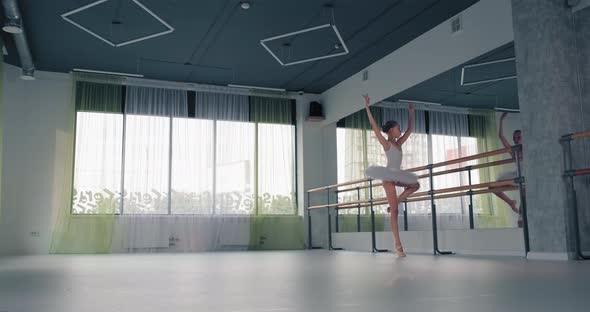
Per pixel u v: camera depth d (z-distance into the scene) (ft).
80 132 26.63
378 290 5.80
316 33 22.07
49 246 25.32
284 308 4.43
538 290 5.66
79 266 12.46
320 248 29.55
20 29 17.92
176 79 28.35
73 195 25.99
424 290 5.74
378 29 21.63
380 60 25.21
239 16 20.33
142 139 27.71
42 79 26.35
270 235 29.07
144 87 28.25
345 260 14.19
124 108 27.78
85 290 6.29
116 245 26.30
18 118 25.40
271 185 29.71
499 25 17.78
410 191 16.72
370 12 20.01
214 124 29.27
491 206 30.27
